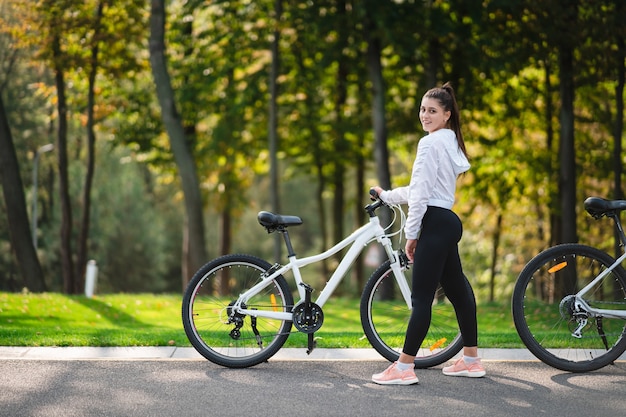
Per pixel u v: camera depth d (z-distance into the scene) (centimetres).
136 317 1088
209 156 2012
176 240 3938
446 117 485
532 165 1836
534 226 2255
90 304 1142
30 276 1481
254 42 1800
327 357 546
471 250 2602
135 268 3403
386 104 1861
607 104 1730
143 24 1741
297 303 518
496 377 493
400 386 470
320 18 1555
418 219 472
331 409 418
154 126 1950
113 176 3191
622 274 517
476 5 1395
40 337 599
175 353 550
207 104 1936
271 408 419
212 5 1823
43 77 1962
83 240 1836
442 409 420
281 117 1950
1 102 1470
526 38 1455
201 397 439
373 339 527
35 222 2425
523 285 516
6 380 468
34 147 2411
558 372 506
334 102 2053
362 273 2202
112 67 1792
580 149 1802
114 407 418
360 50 1652
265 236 4884
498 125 1873
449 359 529
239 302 519
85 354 542
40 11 1684
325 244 2219
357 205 2219
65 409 412
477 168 1923
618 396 448
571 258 529
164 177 2264
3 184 1476
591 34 1307
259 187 4325
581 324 516
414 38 1456
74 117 1934
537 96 1770
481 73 1659
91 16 1745
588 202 526
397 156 2505
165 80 1493
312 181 2247
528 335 512
